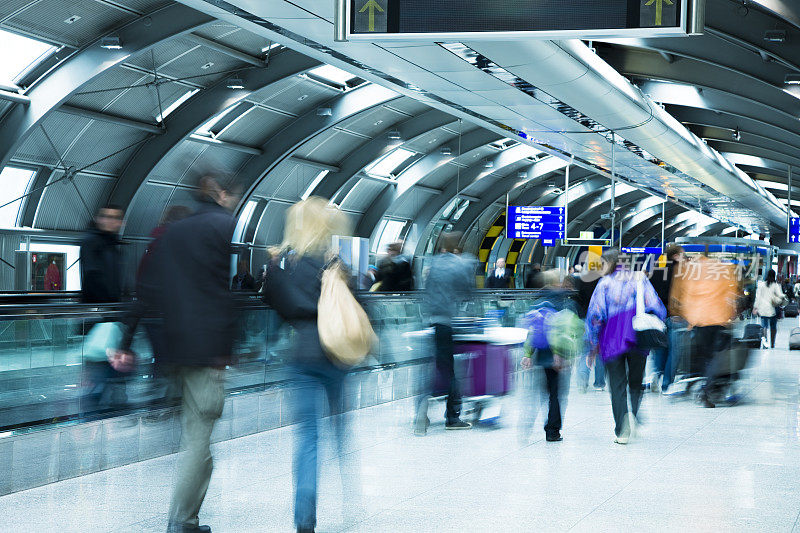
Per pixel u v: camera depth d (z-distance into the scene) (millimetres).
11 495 6496
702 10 6988
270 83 26844
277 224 39594
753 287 22266
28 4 19844
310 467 5449
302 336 5551
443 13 7410
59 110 25047
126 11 21359
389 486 6934
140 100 26859
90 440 7352
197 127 28297
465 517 6000
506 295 14336
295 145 32594
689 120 29156
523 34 7246
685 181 32938
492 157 46219
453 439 9133
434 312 9531
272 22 13172
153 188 31922
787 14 14352
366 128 36219
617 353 8977
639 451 8586
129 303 8367
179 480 5215
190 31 21859
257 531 5594
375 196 43750
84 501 6324
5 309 7219
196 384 5176
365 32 7473
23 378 7141
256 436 9141
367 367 11758
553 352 9008
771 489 6969
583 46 16656
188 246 5121
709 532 5680
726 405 12055
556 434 9102
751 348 12492
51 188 28250
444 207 48000
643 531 5691
